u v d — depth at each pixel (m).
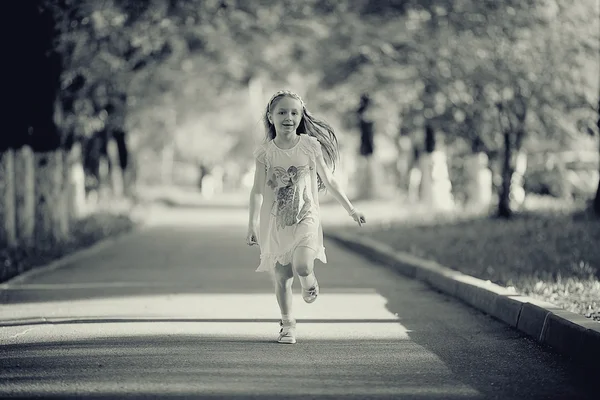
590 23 36.81
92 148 63.06
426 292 20.41
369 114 66.75
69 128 46.38
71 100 44.81
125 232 42.44
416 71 42.78
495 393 10.64
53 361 12.38
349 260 28.98
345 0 50.03
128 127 62.97
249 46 52.59
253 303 18.48
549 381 11.29
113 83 47.16
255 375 11.52
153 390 10.67
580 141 41.53
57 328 15.23
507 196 39.53
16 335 14.54
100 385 10.92
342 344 13.77
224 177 129.88
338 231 39.50
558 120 38.53
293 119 13.48
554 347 13.42
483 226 35.34
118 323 15.77
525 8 36.75
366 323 15.84
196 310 17.42
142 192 88.31
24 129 32.09
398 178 79.12
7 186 30.66
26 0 30.91
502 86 37.12
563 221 33.81
